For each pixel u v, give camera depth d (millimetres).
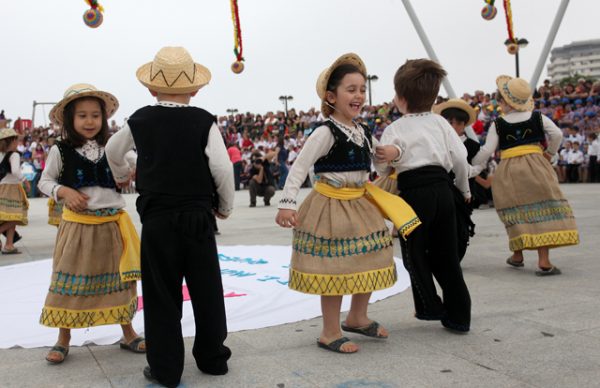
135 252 3334
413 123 3582
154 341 2807
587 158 17156
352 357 3129
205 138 2846
